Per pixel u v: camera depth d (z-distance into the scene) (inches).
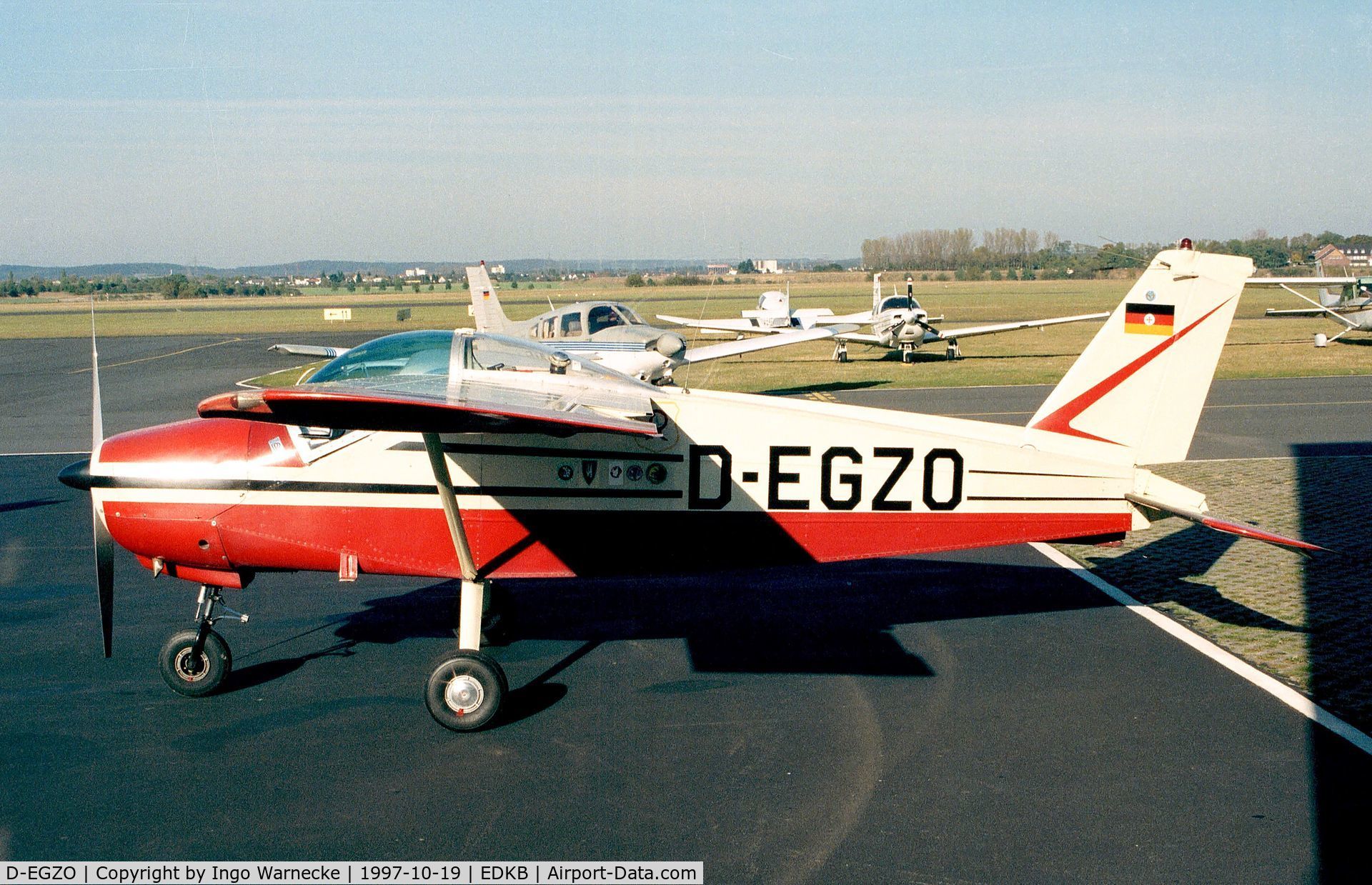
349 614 333.7
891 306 1306.6
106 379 1242.6
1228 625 314.2
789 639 306.5
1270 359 1211.9
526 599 348.5
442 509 258.2
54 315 3673.7
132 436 263.9
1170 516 271.9
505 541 261.7
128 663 287.7
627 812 202.2
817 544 273.1
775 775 217.5
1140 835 190.9
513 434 253.3
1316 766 218.5
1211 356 289.4
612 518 264.2
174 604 345.7
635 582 370.9
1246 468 565.3
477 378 253.9
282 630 317.4
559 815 201.3
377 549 259.8
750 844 189.5
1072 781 212.7
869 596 351.9
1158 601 341.7
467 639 247.0
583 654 294.0
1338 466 564.4
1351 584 355.6
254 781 215.9
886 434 270.2
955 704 255.1
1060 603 340.8
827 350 1616.6
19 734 239.9
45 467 622.5
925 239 7524.6
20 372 1362.0
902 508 272.7
